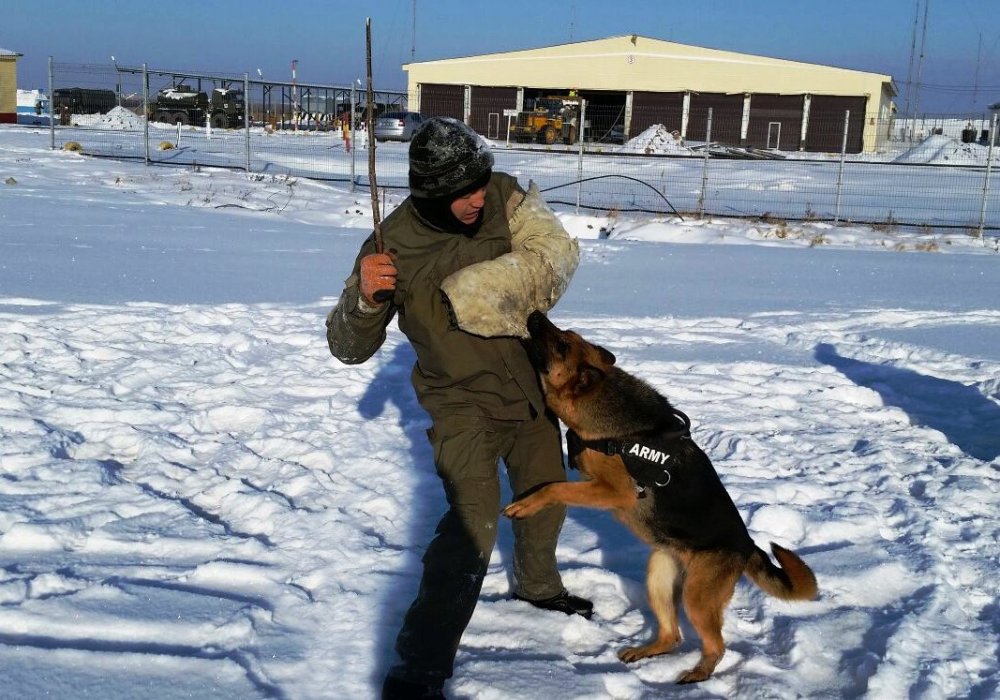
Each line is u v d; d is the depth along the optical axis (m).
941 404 6.82
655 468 3.32
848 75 45.25
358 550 4.02
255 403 6.23
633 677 3.22
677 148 39.38
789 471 5.36
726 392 6.99
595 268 13.51
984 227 19.94
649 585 3.51
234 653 3.19
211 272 11.31
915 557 4.14
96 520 4.21
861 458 5.52
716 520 3.36
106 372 6.70
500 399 3.27
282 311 9.12
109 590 3.52
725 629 3.64
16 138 30.78
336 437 5.57
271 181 22.45
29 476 4.66
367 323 3.18
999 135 45.06
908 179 31.00
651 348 8.41
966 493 4.85
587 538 4.39
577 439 3.48
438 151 2.99
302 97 46.28
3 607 3.37
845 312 10.34
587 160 33.88
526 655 3.36
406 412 6.12
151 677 3.00
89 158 25.50
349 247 14.38
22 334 7.53
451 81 48.97
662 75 47.00
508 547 4.29
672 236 17.75
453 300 3.11
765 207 23.48
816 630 3.50
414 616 2.99
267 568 3.80
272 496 4.56
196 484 4.81
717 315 10.08
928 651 3.34
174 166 24.39
